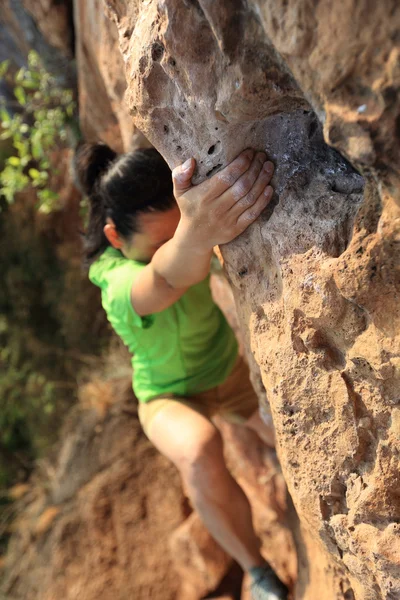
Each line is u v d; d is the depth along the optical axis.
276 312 1.19
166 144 1.18
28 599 3.43
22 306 4.96
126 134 2.25
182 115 1.11
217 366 1.94
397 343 0.96
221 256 1.36
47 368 4.94
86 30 2.43
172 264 1.40
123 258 1.77
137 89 1.13
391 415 1.02
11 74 3.95
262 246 1.19
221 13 0.89
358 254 0.95
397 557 1.02
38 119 3.53
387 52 0.76
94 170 1.84
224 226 1.19
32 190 4.43
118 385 3.81
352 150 0.84
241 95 0.96
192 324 1.82
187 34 0.98
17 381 4.99
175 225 1.65
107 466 3.50
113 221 1.70
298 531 1.79
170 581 3.03
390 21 0.75
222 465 1.78
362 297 0.96
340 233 1.05
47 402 4.88
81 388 4.33
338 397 1.09
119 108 2.26
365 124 0.81
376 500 1.06
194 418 1.82
